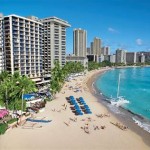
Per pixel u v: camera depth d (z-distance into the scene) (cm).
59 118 6831
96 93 12544
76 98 10306
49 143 4912
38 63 13125
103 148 4791
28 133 5444
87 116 7225
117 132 5816
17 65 11625
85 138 5275
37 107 7662
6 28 11281
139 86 16312
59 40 18512
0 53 11331
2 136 5194
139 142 5228
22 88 6488
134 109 9019
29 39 12194
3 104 6644
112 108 8762
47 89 11494
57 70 11488
